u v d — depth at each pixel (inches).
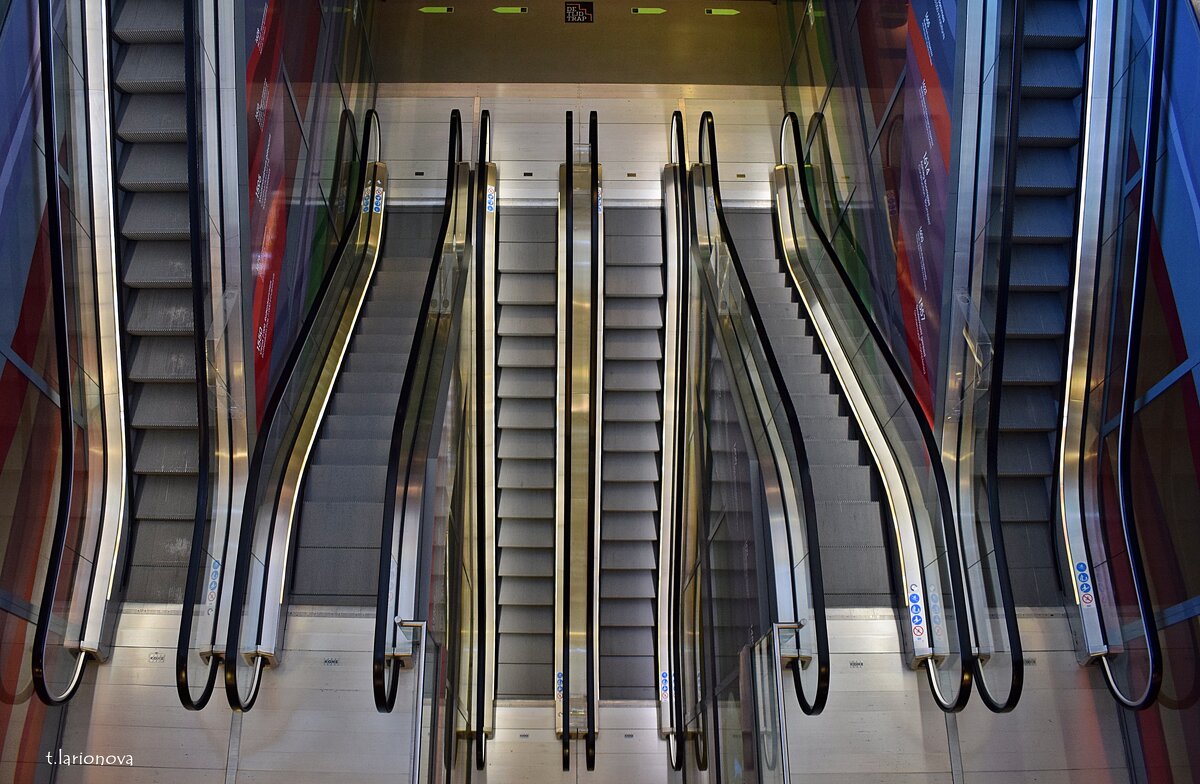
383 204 369.1
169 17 229.3
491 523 336.2
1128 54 201.9
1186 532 185.6
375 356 304.8
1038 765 211.9
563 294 343.6
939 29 244.8
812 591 195.2
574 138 418.0
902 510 238.7
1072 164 232.7
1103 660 206.4
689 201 338.3
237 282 219.8
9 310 184.7
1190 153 184.5
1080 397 213.6
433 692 207.3
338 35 340.8
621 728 339.6
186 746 208.4
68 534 205.3
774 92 435.2
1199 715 182.4
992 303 209.9
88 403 216.1
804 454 212.5
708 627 279.9
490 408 341.7
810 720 215.6
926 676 221.8
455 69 436.5
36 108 195.5
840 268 303.6
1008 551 231.5
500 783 331.9
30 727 191.8
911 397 236.8
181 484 233.5
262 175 243.4
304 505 243.0
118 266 218.4
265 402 247.3
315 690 215.2
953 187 226.4
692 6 452.1
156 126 226.5
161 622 217.3
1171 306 190.9
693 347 336.5
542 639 359.6
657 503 357.1
